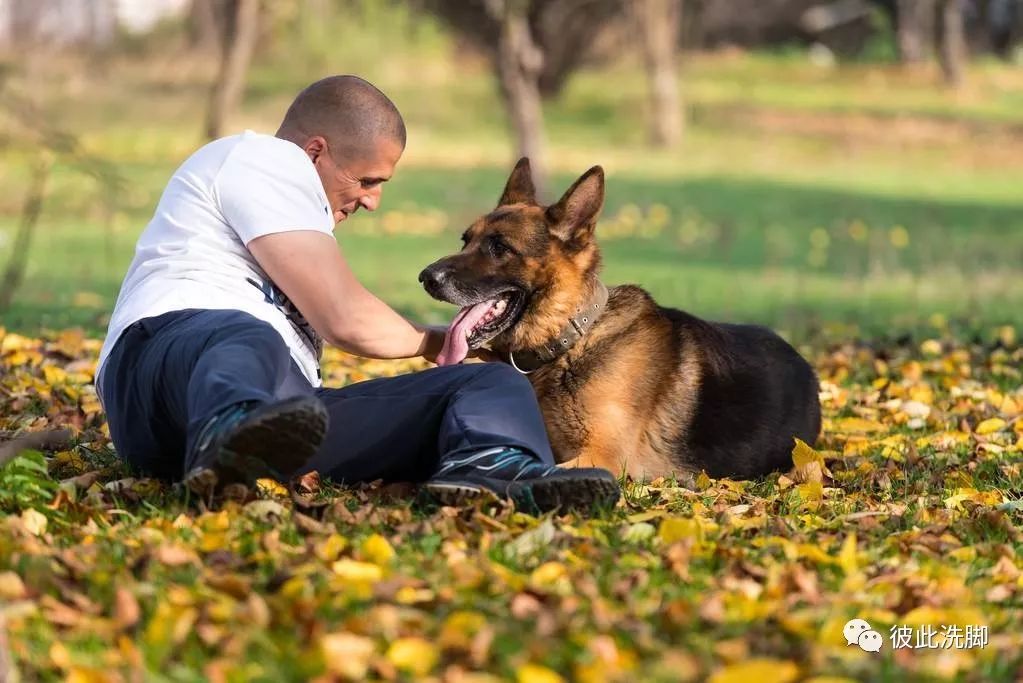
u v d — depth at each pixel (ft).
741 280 74.38
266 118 150.00
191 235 21.81
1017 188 135.54
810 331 50.78
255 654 14.79
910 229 103.91
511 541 19.13
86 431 27.17
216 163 22.04
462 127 161.99
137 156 122.21
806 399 28.19
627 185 127.03
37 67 123.54
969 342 46.55
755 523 20.95
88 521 19.53
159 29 179.83
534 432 21.44
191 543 18.29
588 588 16.87
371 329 21.94
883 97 196.65
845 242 95.50
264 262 21.57
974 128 175.63
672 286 70.49
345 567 17.20
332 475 22.72
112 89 157.48
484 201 109.40
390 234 90.74
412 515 20.74
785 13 233.14
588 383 25.45
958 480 25.45
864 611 16.97
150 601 16.07
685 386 26.12
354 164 23.02
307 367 22.58
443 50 185.78
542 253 25.59
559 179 126.31
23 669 14.40
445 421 21.58
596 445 25.32
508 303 25.89
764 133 168.96
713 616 16.17
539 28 171.22
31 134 36.91
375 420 22.18
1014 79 216.33
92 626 15.16
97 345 39.32
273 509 20.03
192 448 18.85
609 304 26.35
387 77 178.70
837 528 21.50
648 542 19.57
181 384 20.16
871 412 33.09
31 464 20.72
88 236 79.87
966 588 18.37
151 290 21.57
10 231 76.18
